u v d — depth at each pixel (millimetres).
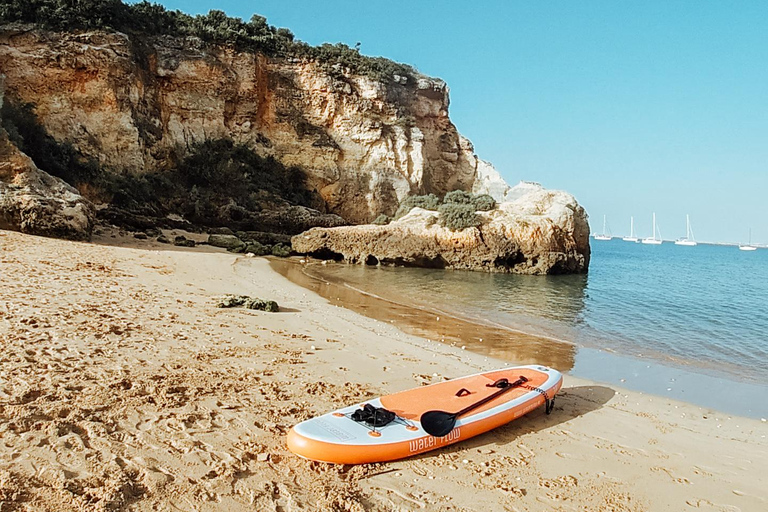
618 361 12102
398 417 6438
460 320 16266
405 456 5910
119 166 33531
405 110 51438
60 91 32469
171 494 4676
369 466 5699
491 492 5375
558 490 5543
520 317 17547
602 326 16609
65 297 12164
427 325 14992
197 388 7379
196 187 37344
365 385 8406
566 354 12539
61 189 24922
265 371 8562
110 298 12812
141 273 17719
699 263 66250
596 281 31328
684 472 6238
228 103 42656
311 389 7910
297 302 16422
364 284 23938
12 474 4629
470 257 32531
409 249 32562
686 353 13305
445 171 55812
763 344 14695
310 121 46969
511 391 7551
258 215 38125
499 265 32719
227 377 8039
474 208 34312
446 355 11250
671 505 5426
